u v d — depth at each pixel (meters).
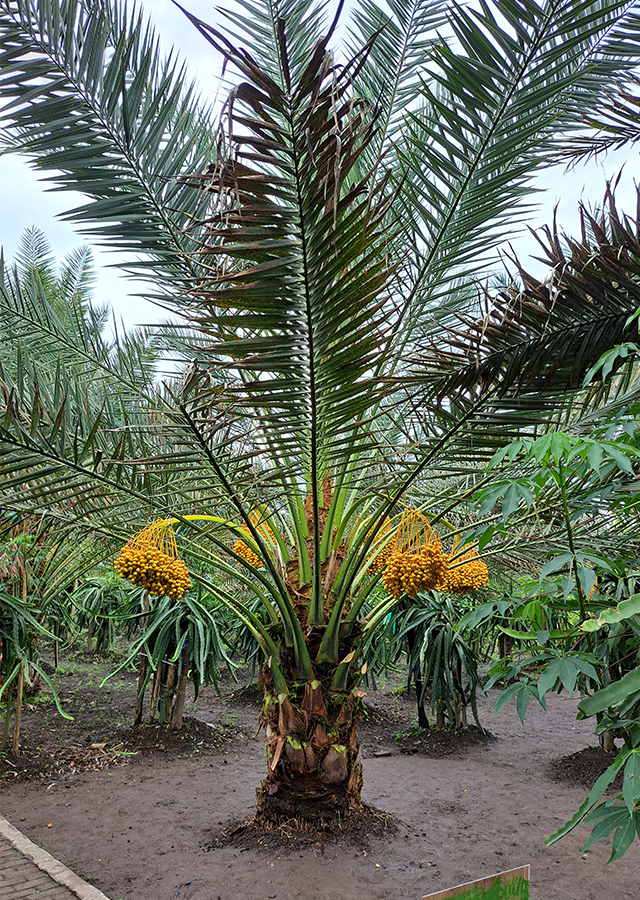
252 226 1.72
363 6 3.53
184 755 5.34
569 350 2.40
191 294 1.83
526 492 1.75
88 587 7.83
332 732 3.53
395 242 3.05
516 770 5.07
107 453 2.85
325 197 1.66
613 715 1.79
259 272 1.76
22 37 2.26
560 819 4.01
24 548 4.48
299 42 2.80
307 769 3.51
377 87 3.55
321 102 1.51
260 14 2.83
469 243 3.13
